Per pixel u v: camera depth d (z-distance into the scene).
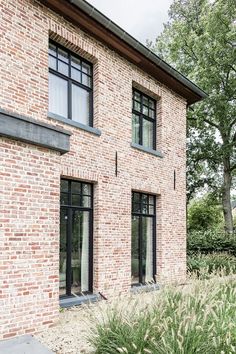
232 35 19.89
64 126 8.45
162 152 11.95
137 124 11.42
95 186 9.30
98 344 5.03
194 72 21.31
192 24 23.61
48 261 6.64
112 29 9.23
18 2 7.55
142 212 11.30
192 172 24.92
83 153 8.88
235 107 21.75
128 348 4.60
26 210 6.34
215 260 14.77
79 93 9.38
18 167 6.26
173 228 12.24
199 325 4.72
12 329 5.95
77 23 8.87
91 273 9.11
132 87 11.30
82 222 9.05
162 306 5.36
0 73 7.09
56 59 8.76
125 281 9.85
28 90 7.62
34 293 6.34
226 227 23.98
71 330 6.32
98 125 9.44
